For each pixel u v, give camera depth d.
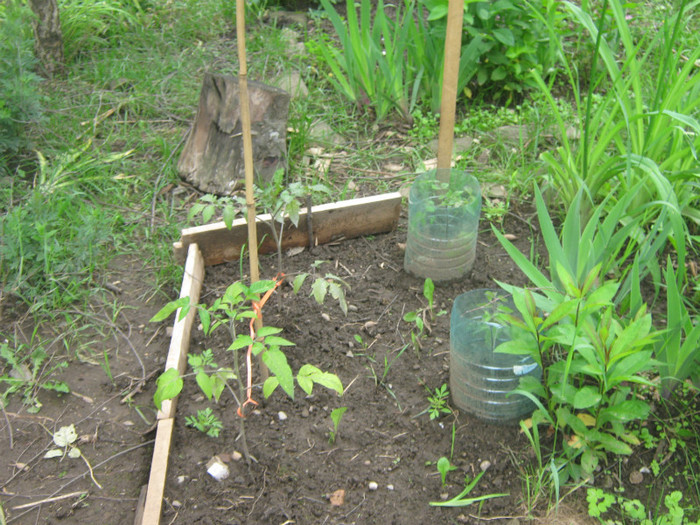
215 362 1.35
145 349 1.41
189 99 2.20
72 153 1.91
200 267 1.53
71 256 1.59
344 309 1.22
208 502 1.12
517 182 1.77
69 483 1.17
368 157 1.95
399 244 1.65
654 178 1.36
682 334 1.39
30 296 1.51
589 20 1.64
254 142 1.78
